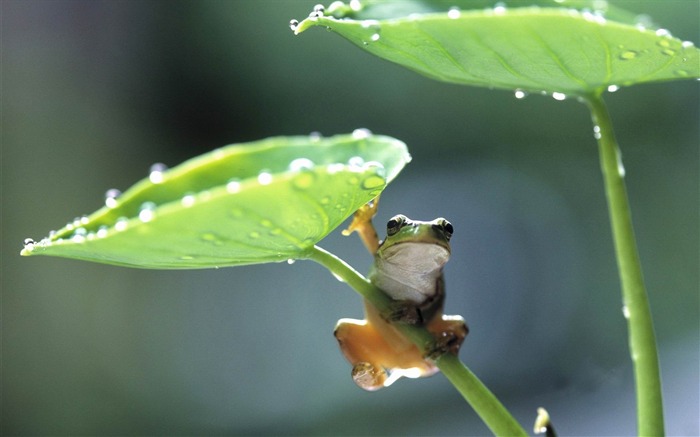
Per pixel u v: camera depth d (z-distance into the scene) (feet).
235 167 2.79
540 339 8.82
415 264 3.15
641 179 9.21
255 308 8.53
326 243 8.75
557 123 9.21
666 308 8.90
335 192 2.73
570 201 9.19
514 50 2.82
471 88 9.08
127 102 9.19
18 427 7.97
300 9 8.89
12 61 8.87
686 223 9.02
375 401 8.10
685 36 8.38
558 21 2.77
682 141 9.12
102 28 9.19
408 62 2.87
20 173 8.56
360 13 2.92
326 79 8.88
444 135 9.07
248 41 8.98
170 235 2.73
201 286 8.57
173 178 2.78
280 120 8.93
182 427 8.11
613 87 2.88
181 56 9.13
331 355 8.47
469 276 8.86
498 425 2.80
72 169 8.82
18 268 8.32
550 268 8.96
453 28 2.79
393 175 2.79
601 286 8.99
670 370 7.57
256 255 2.80
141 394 8.26
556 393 8.32
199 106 9.12
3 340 8.15
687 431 6.32
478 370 8.54
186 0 9.13
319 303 8.63
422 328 2.85
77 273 8.47
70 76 9.04
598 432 7.16
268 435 8.10
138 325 8.45
